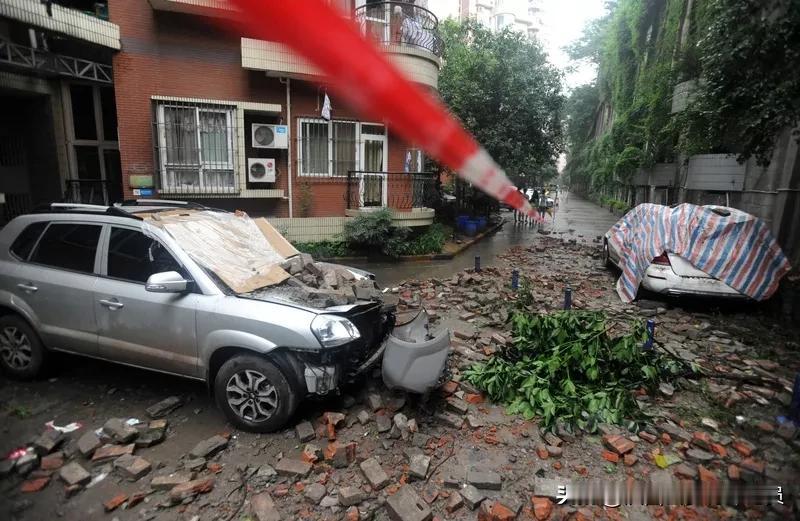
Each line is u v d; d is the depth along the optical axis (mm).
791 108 6391
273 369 3760
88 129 12102
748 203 11695
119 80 10125
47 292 4352
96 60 11375
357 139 12250
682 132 13312
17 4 8266
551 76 17344
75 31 9055
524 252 14320
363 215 11703
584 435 4027
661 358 5172
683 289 7738
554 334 5043
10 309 4539
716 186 12695
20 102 11406
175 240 4219
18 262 4547
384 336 4777
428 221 13039
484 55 16094
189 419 4078
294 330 3697
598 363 4871
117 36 9898
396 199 12945
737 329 6922
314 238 12000
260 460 3559
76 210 4609
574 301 8336
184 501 3109
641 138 21453
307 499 3152
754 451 3826
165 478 3244
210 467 3436
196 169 10703
